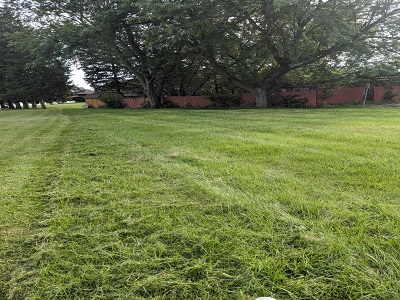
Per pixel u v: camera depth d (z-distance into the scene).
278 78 16.58
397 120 7.11
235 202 2.19
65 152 4.43
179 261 1.51
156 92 21.36
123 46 18.38
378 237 1.64
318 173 2.85
